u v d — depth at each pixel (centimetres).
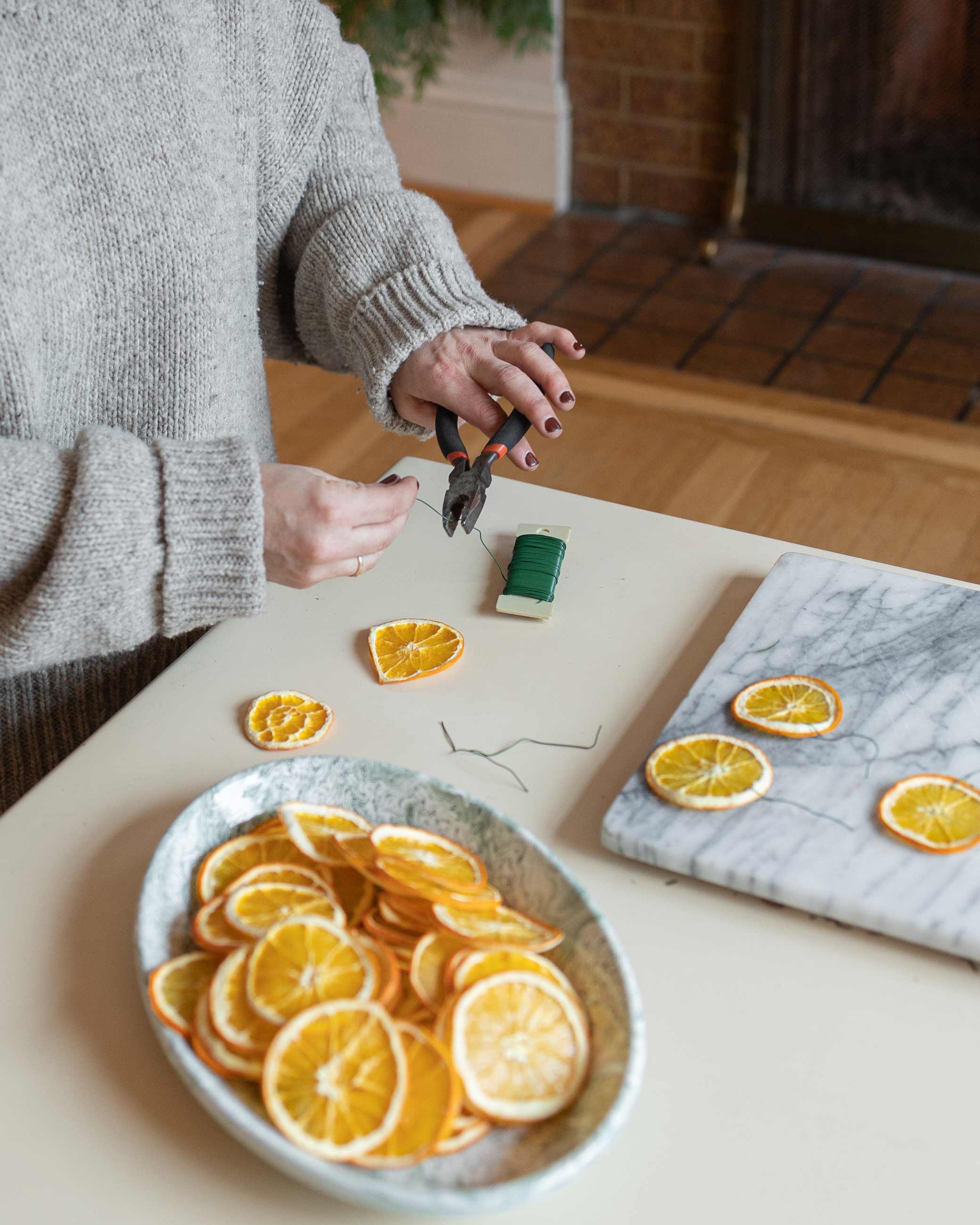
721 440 231
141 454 70
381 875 59
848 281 285
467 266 97
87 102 77
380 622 86
